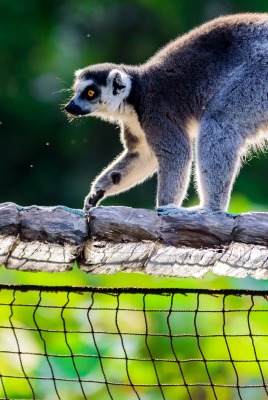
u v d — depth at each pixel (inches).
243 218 387.9
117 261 403.5
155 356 556.1
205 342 558.9
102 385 523.5
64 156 1429.6
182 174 535.5
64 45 1535.4
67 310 561.3
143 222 379.9
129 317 562.3
